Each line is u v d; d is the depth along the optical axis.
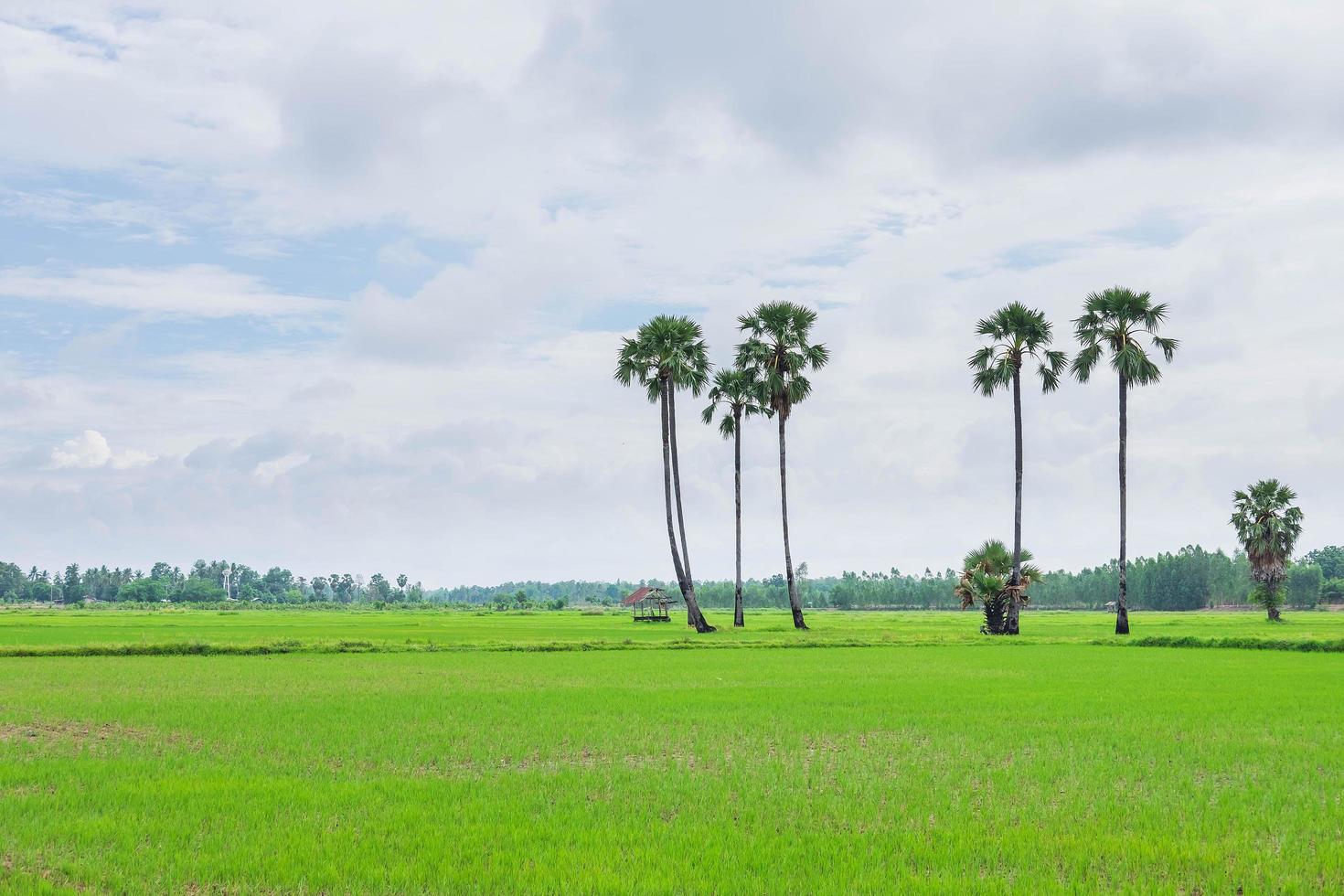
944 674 39.41
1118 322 69.00
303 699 29.61
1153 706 28.25
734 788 17.31
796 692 31.83
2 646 50.91
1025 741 22.09
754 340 78.56
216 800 16.00
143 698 29.84
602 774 18.16
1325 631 74.38
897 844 13.77
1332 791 17.08
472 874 12.28
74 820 14.74
